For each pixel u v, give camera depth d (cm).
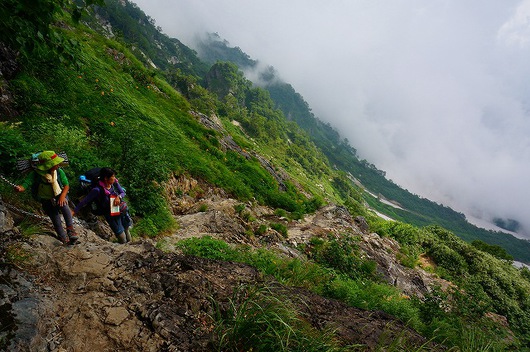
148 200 1002
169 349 306
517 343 990
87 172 543
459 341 671
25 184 408
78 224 542
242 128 12862
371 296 858
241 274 489
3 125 721
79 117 1210
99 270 386
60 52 453
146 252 463
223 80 18538
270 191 2512
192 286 406
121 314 331
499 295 2269
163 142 1703
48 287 337
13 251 354
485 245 4656
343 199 14575
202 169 1805
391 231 2803
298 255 1284
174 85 11869
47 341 279
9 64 1032
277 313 359
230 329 335
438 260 2588
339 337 422
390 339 461
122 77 2259
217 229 1184
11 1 367
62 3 408
